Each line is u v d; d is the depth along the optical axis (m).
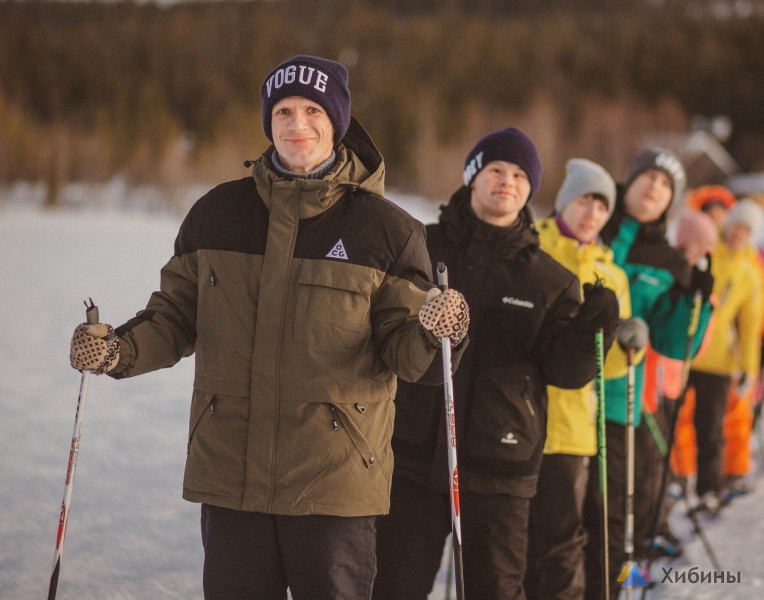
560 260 5.98
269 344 3.62
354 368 3.67
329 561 3.59
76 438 3.83
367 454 3.69
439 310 3.53
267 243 3.68
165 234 54.50
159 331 3.80
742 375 8.70
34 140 103.81
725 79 131.25
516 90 129.62
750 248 8.91
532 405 4.72
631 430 5.46
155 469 8.20
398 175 118.38
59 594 5.42
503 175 4.91
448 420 3.69
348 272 3.66
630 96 128.38
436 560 4.62
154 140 108.00
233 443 3.64
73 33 146.88
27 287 23.59
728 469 8.92
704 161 98.44
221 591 3.65
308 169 3.80
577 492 5.23
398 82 130.25
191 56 148.88
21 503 7.02
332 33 166.25
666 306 6.54
